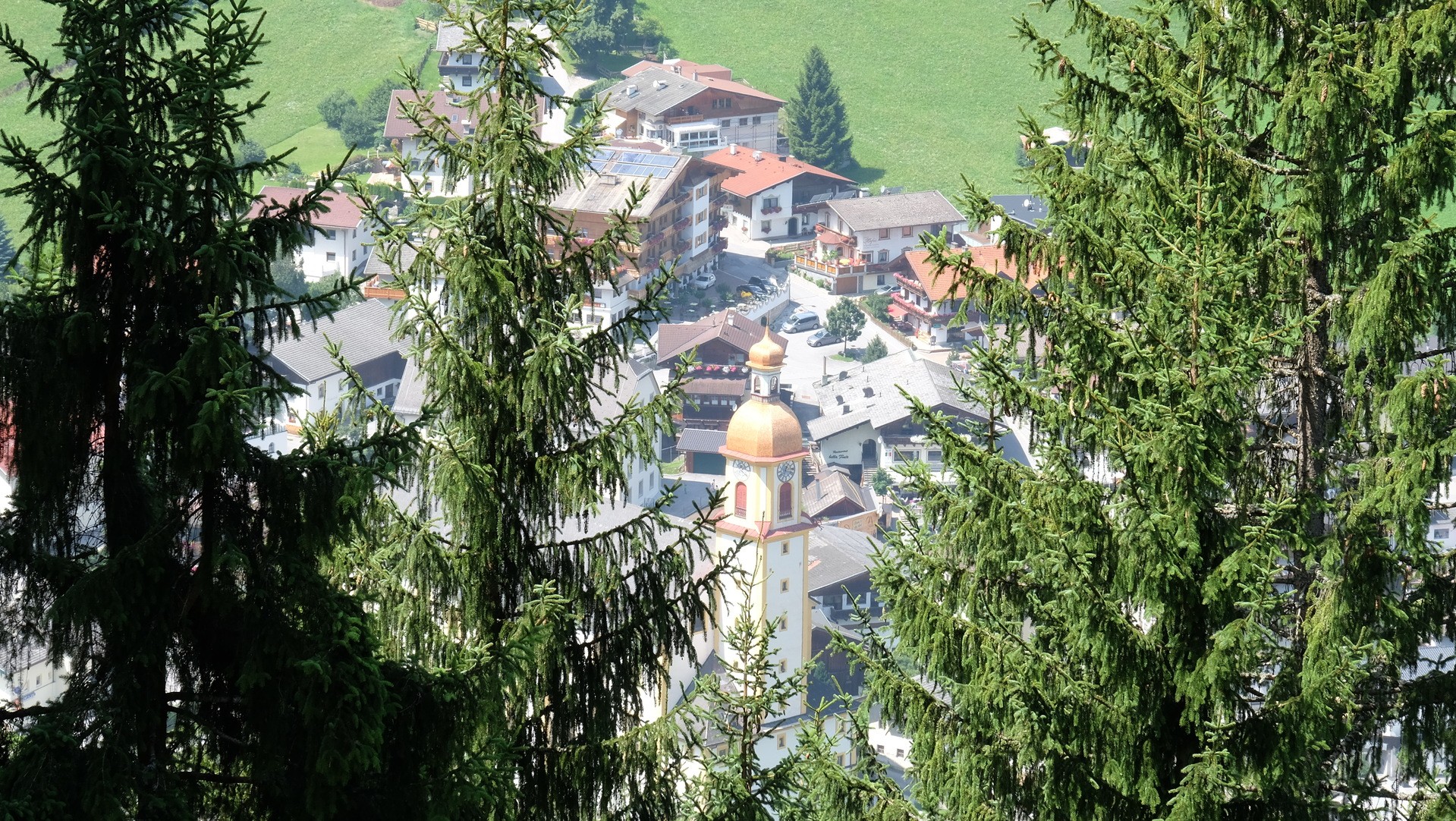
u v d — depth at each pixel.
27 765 23.47
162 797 24.30
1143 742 32.78
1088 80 38.16
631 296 34.94
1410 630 34.25
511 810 27.44
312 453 25.95
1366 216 36.66
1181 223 36.50
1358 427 37.16
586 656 34.12
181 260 25.25
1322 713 30.86
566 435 34.09
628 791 34.22
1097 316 35.06
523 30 33.44
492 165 33.19
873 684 37.09
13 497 25.83
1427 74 34.88
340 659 25.19
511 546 33.69
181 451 24.55
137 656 24.81
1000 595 35.94
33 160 24.55
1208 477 30.78
